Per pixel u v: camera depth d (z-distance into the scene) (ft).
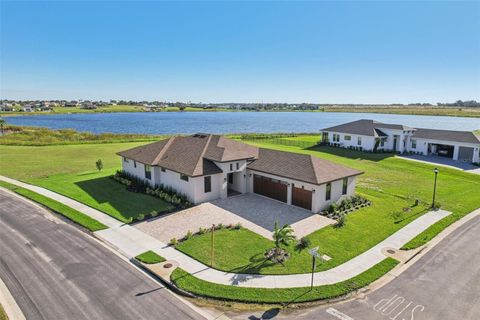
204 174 81.25
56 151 165.27
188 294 44.57
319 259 54.60
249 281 47.80
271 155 92.12
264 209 79.15
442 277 49.65
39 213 75.05
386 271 51.26
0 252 55.67
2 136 215.72
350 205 81.35
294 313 41.01
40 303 41.96
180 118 604.08
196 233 64.90
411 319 39.91
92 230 65.41
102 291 44.91
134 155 101.65
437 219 73.77
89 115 655.35
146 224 69.26
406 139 170.09
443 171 125.39
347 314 40.81
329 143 191.42
